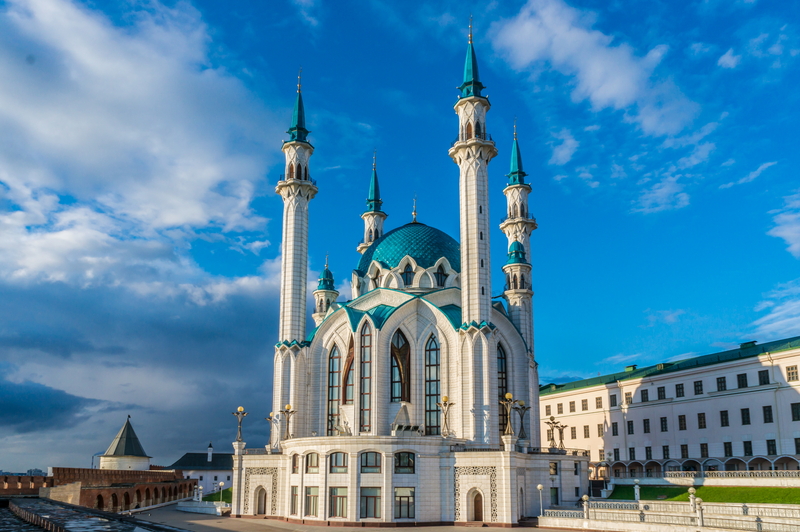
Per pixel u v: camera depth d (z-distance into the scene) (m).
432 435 93.44
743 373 101.19
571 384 141.00
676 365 115.00
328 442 82.38
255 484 94.44
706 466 104.44
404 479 81.25
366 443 81.12
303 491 84.81
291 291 107.38
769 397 96.50
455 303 105.38
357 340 98.38
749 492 81.19
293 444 88.56
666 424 113.12
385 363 97.25
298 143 113.44
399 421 94.75
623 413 122.44
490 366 92.50
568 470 94.38
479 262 96.69
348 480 80.69
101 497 94.44
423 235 114.81
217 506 99.94
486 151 102.00
